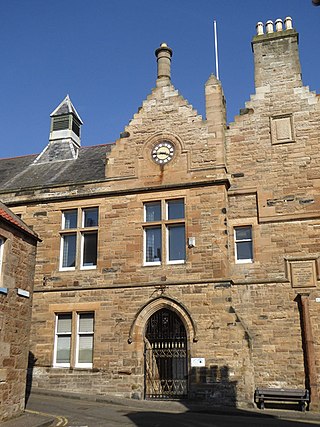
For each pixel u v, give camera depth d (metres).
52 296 19.81
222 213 18.88
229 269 18.64
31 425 12.28
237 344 17.20
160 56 21.98
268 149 19.75
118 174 20.56
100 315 19.05
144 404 16.62
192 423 13.14
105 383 18.16
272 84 20.48
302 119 19.70
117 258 19.55
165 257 19.06
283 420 14.30
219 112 20.16
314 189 18.84
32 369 19.06
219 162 19.50
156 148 20.44
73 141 26.81
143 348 18.36
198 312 17.94
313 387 16.59
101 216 20.27
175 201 19.84
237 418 14.49
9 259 13.85
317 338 17.31
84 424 12.77
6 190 21.67
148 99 21.17
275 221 18.94
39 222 20.97
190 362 17.47
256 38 21.31
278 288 18.25
